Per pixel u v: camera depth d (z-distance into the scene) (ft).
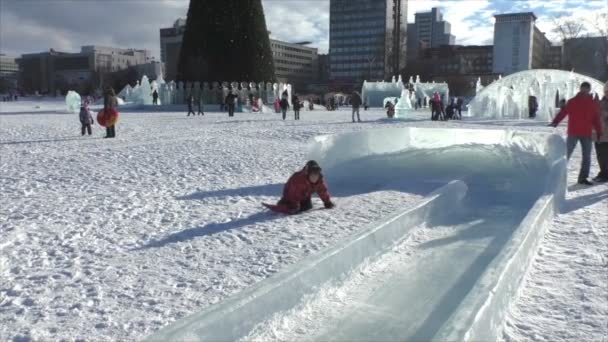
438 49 460.55
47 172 33.81
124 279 14.06
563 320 11.53
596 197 25.12
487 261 15.67
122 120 93.56
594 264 15.05
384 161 34.58
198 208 23.26
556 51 455.63
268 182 30.45
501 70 405.80
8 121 86.63
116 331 10.99
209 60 156.15
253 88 152.97
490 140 36.17
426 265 15.49
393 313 12.30
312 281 12.96
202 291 13.15
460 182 25.54
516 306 12.29
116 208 23.17
